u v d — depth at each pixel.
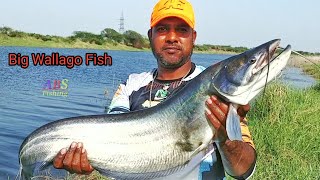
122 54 24.53
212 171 1.21
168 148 1.20
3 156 3.39
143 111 1.23
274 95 3.63
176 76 1.32
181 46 1.30
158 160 1.21
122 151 1.22
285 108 3.66
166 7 1.29
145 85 1.36
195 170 1.21
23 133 4.28
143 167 1.22
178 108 1.19
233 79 1.12
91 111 5.71
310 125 3.39
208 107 1.14
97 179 2.27
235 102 1.13
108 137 1.23
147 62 17.92
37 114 5.36
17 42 23.75
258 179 2.42
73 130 1.23
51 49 21.69
